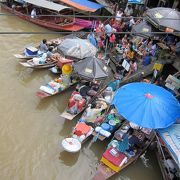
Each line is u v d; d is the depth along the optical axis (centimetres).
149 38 2131
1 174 1311
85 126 1488
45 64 1978
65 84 1817
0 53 2164
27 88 1833
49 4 2489
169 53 2033
